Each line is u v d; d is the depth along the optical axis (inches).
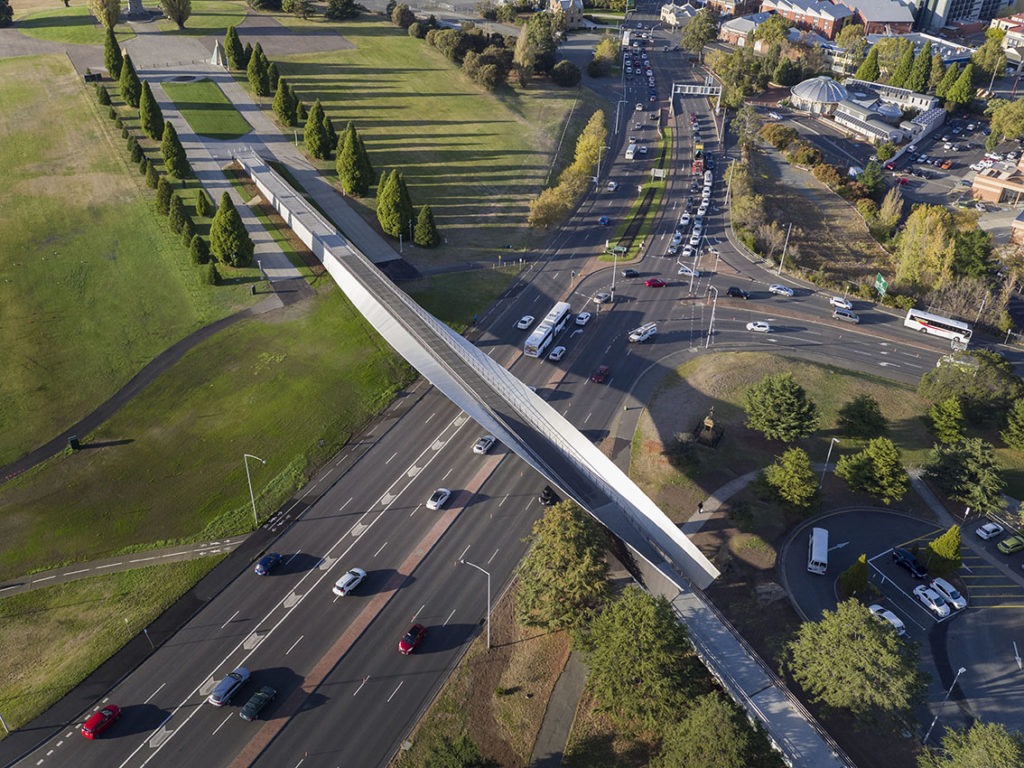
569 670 3267.7
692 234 7283.5
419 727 3026.6
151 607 3491.6
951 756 2871.6
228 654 3289.9
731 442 4621.1
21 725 2994.6
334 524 3964.1
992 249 7096.5
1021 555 3951.8
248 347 5216.5
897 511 4185.5
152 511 4001.0
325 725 3026.6
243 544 3836.1
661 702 2827.3
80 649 3294.8
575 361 5374.0
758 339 5689.0
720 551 3890.3
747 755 2655.0
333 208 7071.9
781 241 6943.9
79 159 7465.6
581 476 3868.1
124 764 2871.6
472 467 4357.8
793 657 3277.6
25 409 4633.4
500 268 6515.8
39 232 6323.8
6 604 3489.2
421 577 3681.1
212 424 4576.8
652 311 6008.9
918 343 5762.8
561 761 2933.1
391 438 4564.5
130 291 5718.5
